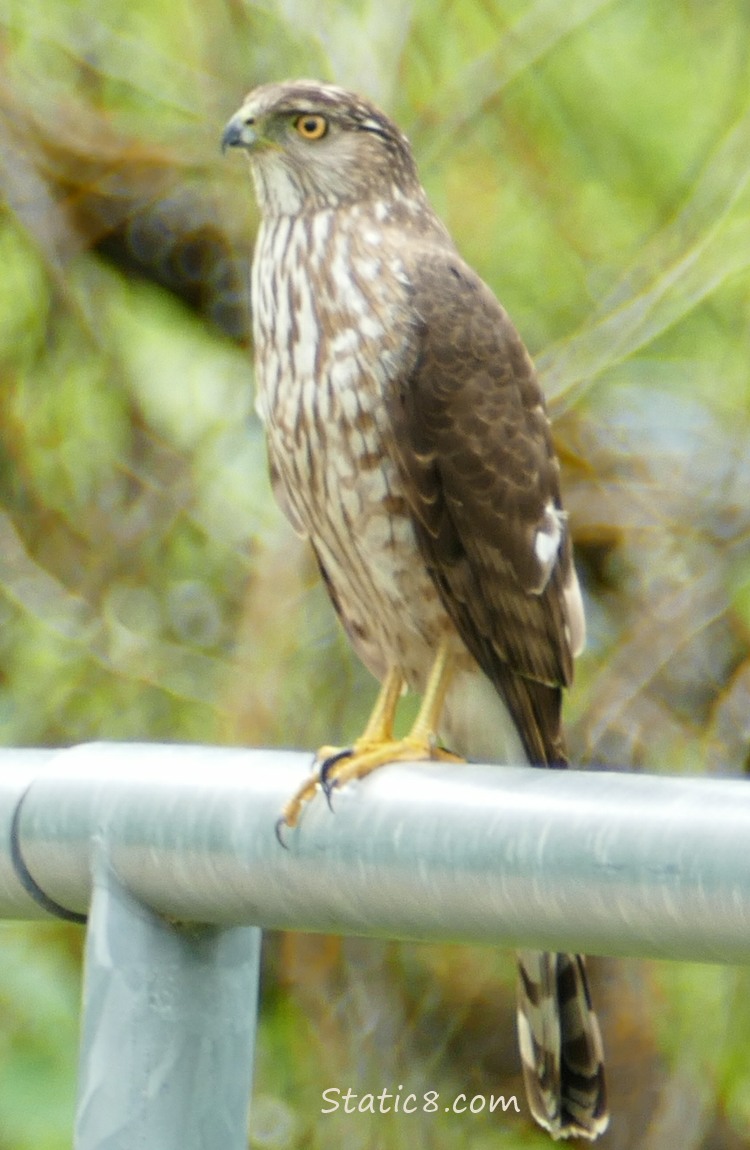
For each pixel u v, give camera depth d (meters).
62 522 11.48
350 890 3.44
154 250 12.09
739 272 11.02
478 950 10.81
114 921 3.67
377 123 6.78
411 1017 10.77
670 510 10.95
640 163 11.73
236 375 11.59
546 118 11.71
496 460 6.55
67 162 11.62
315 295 6.47
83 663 10.95
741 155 10.87
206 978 3.72
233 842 3.54
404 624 6.72
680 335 11.28
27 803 3.78
